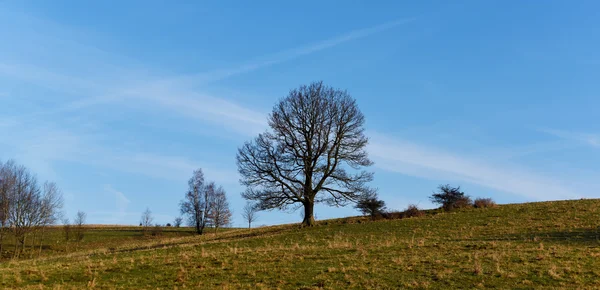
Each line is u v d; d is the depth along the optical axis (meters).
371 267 22.16
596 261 21.92
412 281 19.50
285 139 46.72
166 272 22.59
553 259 22.42
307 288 19.16
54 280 21.75
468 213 46.06
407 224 41.47
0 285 20.73
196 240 45.84
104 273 22.86
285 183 45.88
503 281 19.06
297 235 39.94
